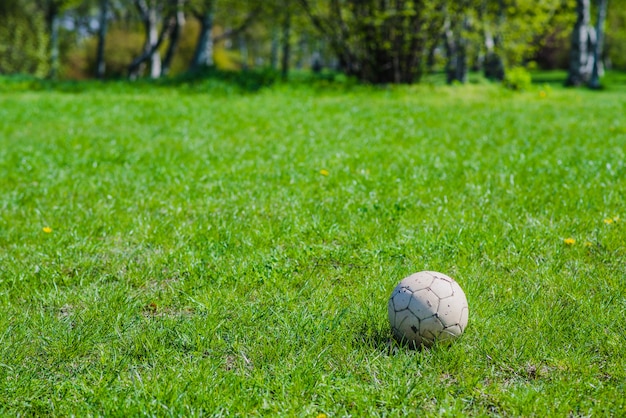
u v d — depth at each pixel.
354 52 22.72
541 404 3.15
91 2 52.41
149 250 5.64
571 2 27.75
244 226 6.10
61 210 6.78
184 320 4.15
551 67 51.00
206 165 8.94
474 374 3.48
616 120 14.21
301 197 7.12
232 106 17.08
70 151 10.34
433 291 3.74
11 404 3.24
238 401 3.23
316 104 17.45
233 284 4.79
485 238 5.56
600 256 5.23
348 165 8.80
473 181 7.70
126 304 4.42
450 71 29.55
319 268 5.10
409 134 11.87
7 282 4.87
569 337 3.85
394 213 6.36
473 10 22.50
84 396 3.31
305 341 3.82
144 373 3.54
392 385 3.33
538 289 4.54
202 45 31.05
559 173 8.09
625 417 3.08
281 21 25.41
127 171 8.67
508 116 14.91
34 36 48.03
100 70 41.03
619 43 45.72
